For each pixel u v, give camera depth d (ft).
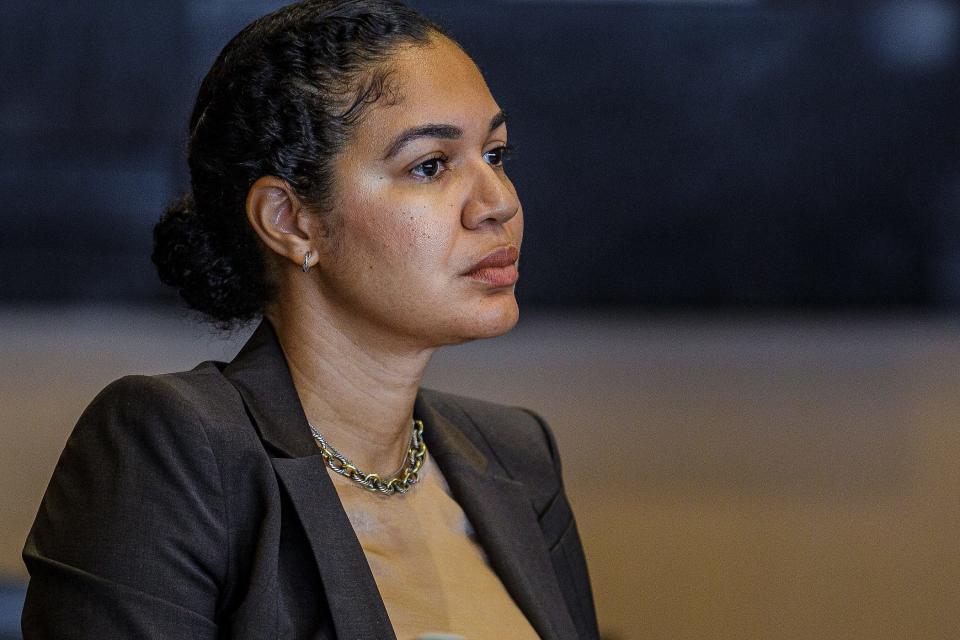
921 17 113.50
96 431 13.24
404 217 14.10
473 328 14.40
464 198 14.32
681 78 113.70
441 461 15.81
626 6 112.47
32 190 109.50
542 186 114.21
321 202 14.24
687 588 42.83
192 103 17.16
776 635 38.45
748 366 90.27
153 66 109.29
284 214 14.46
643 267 115.14
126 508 12.72
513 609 14.92
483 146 14.70
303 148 14.11
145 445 13.00
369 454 15.02
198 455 12.96
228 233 15.05
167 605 12.54
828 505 53.72
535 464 16.96
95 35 108.88
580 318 112.68
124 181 109.91
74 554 12.65
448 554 14.99
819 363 91.97
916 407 76.02
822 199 115.14
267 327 15.06
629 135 114.11
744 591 42.60
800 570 44.80
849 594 42.32
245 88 14.35
